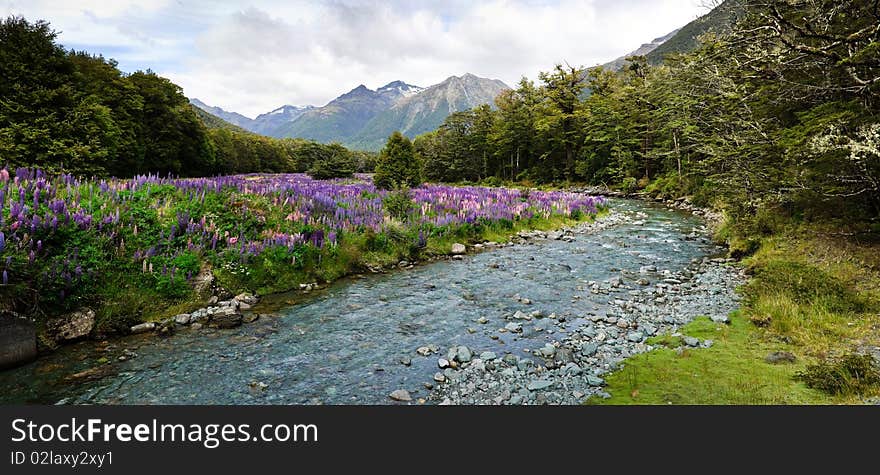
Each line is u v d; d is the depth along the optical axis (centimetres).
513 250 1738
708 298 1062
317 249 1260
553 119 6269
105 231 962
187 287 956
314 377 660
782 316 820
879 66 955
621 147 5275
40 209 898
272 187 1761
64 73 2553
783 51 1079
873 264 1013
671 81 3033
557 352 754
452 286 1198
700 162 1988
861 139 940
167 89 5528
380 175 3078
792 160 1160
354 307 1005
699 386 595
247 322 895
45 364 682
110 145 3319
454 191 2900
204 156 6256
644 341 802
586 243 1892
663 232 2194
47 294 755
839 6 1002
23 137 2177
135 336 802
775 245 1370
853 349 665
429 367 697
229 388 623
